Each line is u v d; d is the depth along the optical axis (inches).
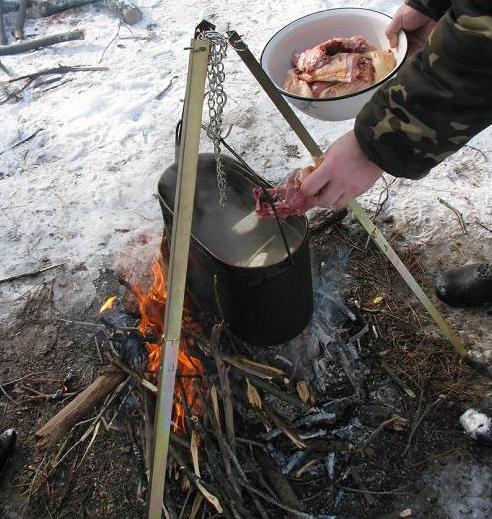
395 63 57.6
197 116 37.6
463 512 55.0
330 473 58.1
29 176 94.1
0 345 73.6
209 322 65.0
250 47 109.4
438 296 70.7
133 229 83.9
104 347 69.6
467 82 33.5
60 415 54.7
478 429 57.7
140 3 127.3
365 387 63.9
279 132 94.0
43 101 107.0
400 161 38.3
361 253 76.2
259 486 57.9
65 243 83.7
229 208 61.2
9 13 129.3
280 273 50.2
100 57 115.0
